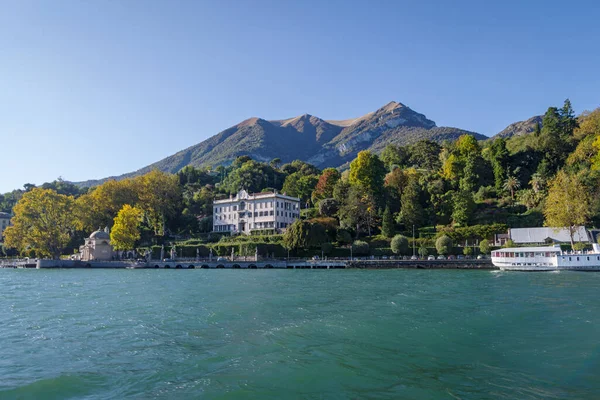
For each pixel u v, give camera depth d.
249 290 54.47
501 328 28.98
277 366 21.27
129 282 69.69
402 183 157.75
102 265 130.62
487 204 140.62
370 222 135.12
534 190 137.12
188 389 18.45
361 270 102.25
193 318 34.22
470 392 17.75
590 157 139.12
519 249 93.31
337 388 18.30
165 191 181.75
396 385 18.59
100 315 36.28
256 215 165.12
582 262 88.12
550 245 110.50
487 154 169.50
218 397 17.48
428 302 41.38
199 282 68.31
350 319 32.62
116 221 141.25
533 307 37.31
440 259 107.69
